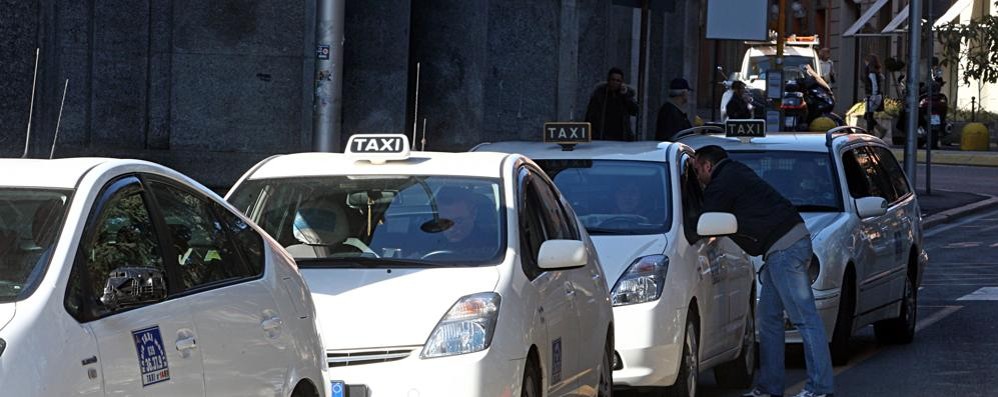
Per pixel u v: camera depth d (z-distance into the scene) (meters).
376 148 23.98
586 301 23.28
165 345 14.34
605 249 27.16
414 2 56.25
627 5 46.12
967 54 126.00
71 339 12.91
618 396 29.12
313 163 24.20
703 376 33.75
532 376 20.42
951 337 39.19
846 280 33.88
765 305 28.94
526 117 64.94
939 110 119.50
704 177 28.98
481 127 58.19
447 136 56.50
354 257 21.83
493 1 63.75
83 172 14.75
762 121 37.53
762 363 29.12
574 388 22.47
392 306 20.03
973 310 44.00
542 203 23.72
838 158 36.50
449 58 56.34
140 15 49.34
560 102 65.88
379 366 19.44
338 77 36.47
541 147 31.30
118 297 13.63
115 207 14.80
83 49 47.59
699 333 27.91
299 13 49.69
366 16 51.62
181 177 16.56
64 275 13.34
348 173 23.69
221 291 15.99
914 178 75.75
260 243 17.77
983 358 35.47
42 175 14.67
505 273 20.78
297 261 21.66
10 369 12.15
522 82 64.75
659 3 46.75
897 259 37.25
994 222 70.75
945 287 48.88
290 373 17.11
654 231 27.97
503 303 20.08
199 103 49.75
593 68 70.56
